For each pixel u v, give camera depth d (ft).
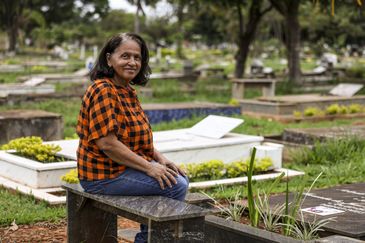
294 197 20.58
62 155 27.89
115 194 15.17
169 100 67.41
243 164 28.91
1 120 38.22
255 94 75.20
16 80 84.38
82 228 16.60
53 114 40.88
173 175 15.35
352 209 20.03
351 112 56.08
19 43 186.91
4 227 21.01
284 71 126.52
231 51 234.58
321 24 157.69
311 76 107.76
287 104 55.11
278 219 18.35
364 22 178.09
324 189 23.34
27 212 22.44
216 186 26.96
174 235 13.98
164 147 29.17
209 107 52.65
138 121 15.35
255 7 89.20
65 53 186.91
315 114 53.78
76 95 63.46
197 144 29.96
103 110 14.70
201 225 14.17
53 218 22.00
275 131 46.01
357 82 96.32
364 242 15.72
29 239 19.74
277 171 30.30
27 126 39.22
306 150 33.94
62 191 25.62
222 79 100.53
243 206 19.84
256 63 122.83
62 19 194.59
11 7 158.71
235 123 32.48
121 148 14.78
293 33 88.79
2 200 24.26
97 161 15.05
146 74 16.07
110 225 16.92
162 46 224.12
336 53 217.56
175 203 14.53
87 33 222.48
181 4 95.66
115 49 15.30
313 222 17.74
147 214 13.69
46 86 67.92
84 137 15.19
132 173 15.01
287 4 87.97
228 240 17.37
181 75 96.94
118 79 15.43
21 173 26.91
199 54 235.40
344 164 31.19
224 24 159.33
